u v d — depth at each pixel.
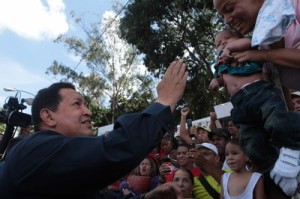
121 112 29.58
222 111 6.22
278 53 1.94
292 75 2.07
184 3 17.59
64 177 1.64
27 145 1.74
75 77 28.91
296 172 2.47
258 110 2.20
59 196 1.72
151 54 18.09
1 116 3.44
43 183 1.66
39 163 1.66
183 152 4.65
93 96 29.47
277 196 2.96
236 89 2.35
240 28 2.12
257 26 1.90
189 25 18.73
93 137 1.72
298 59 1.91
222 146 5.04
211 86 2.64
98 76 29.39
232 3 2.06
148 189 4.51
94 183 1.67
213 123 6.27
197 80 18.98
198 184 4.01
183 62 1.96
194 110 19.11
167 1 17.53
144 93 29.50
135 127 1.71
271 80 2.30
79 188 1.67
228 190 3.34
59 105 1.97
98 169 1.63
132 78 29.50
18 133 3.52
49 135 1.82
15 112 3.40
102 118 30.28
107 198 2.39
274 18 1.83
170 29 18.45
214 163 3.99
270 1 1.90
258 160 2.33
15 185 1.68
